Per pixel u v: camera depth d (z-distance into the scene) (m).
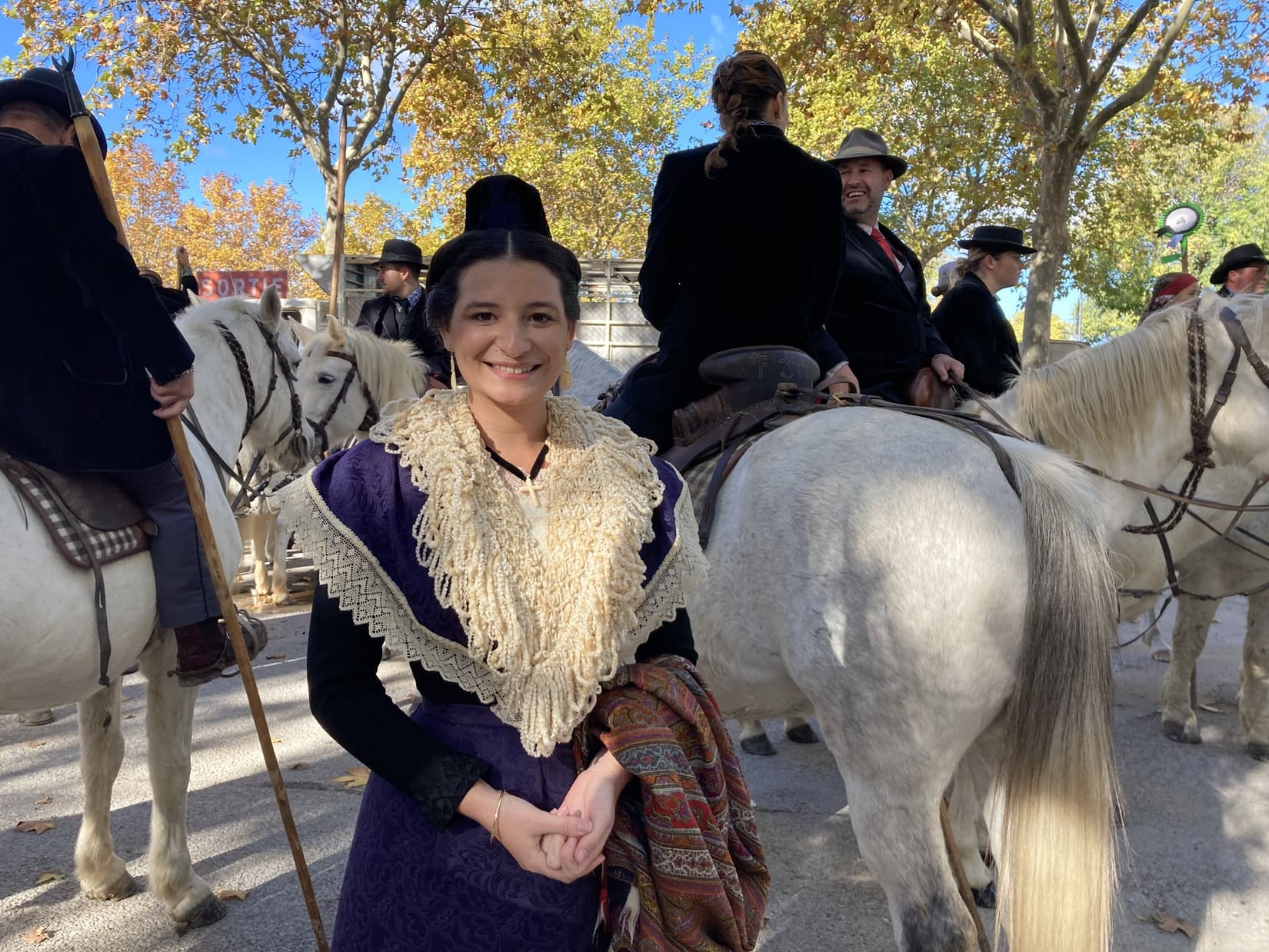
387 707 1.31
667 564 1.36
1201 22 11.45
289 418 3.79
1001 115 15.77
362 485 1.29
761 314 2.72
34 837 3.48
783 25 12.70
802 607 2.06
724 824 1.33
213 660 2.60
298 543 1.26
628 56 27.02
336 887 3.10
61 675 2.25
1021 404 2.93
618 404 2.92
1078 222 20.48
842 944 2.81
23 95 2.29
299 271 37.06
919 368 3.68
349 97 12.21
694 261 2.74
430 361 5.77
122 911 2.96
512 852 1.23
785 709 2.32
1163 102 14.23
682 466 2.57
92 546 2.25
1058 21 10.62
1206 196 28.00
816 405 2.51
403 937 1.29
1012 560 1.97
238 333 3.54
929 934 1.89
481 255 1.31
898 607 1.95
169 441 2.45
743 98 2.77
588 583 1.28
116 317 2.06
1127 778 4.07
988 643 1.95
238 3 11.85
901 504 2.01
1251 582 4.23
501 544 1.29
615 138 26.88
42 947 2.76
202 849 3.36
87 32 12.77
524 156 24.56
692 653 1.49
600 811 1.23
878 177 4.09
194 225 34.56
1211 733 4.68
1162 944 2.79
